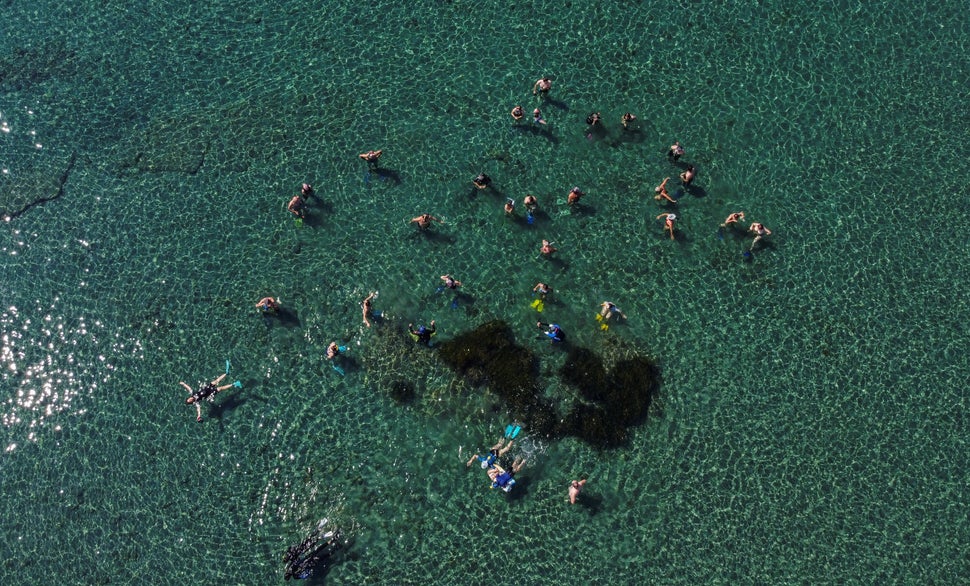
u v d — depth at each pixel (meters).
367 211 26.86
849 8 29.55
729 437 23.69
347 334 25.17
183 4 30.38
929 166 26.98
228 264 26.27
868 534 22.55
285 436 24.03
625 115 27.47
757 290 25.47
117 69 29.30
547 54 29.12
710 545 22.58
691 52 29.00
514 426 23.78
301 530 22.98
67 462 23.95
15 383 24.94
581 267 25.89
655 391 24.20
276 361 24.92
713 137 27.59
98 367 25.11
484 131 27.92
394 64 29.12
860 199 26.55
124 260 26.45
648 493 23.12
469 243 26.30
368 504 23.22
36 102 28.78
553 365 24.45
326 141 27.91
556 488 23.20
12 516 23.42
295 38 29.69
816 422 23.83
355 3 30.27
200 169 27.59
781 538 22.56
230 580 22.55
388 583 22.42
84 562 22.95
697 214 26.47
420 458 23.67
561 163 27.34
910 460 23.28
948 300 25.14
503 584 22.33
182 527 23.16
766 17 29.47
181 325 25.50
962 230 26.03
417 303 25.53
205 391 24.22
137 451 24.02
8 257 26.55
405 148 27.73
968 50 28.73
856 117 27.81
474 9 29.97
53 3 30.47
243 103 28.58
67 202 27.27
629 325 25.05
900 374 24.31
